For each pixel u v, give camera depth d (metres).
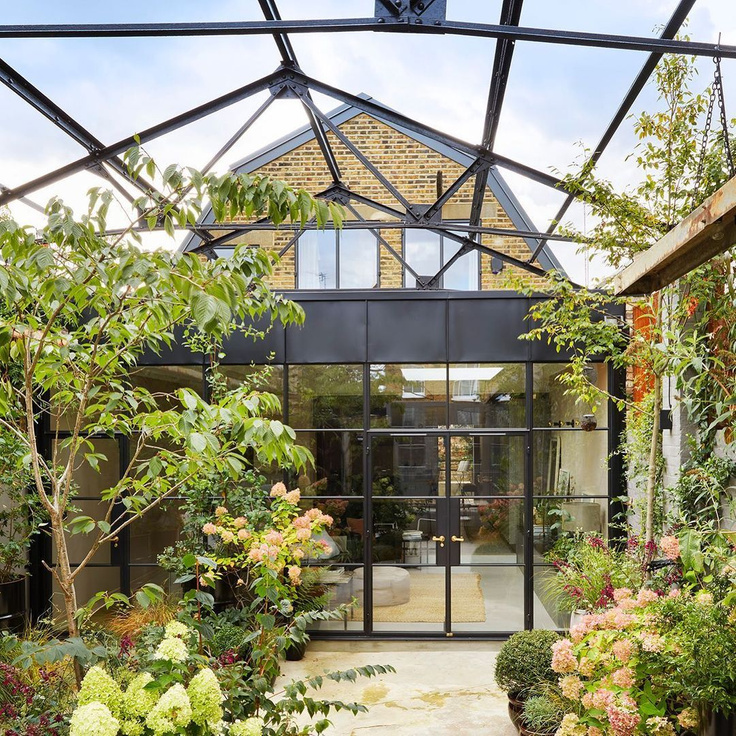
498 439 6.72
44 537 6.81
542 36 3.18
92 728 1.88
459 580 6.66
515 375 6.72
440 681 5.48
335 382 6.84
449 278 10.80
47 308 2.69
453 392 6.76
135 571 6.80
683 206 4.96
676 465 5.36
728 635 2.64
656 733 2.59
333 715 4.80
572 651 3.08
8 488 6.21
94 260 2.37
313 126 5.44
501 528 6.67
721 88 3.45
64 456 6.81
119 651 3.13
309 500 6.76
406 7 3.17
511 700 4.35
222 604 6.06
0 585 5.80
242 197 2.44
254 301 3.28
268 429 2.56
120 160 4.84
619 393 6.60
